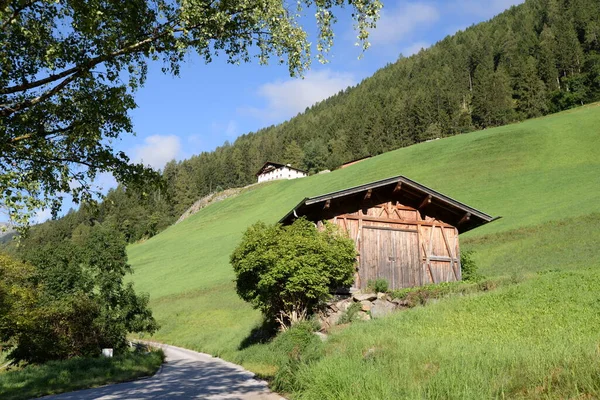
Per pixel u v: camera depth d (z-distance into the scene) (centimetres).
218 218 11069
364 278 2536
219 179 19288
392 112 18025
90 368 1908
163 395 1241
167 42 880
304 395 962
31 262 3250
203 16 852
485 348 975
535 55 16850
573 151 6962
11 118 833
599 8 16812
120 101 884
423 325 1485
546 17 19325
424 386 785
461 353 927
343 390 843
